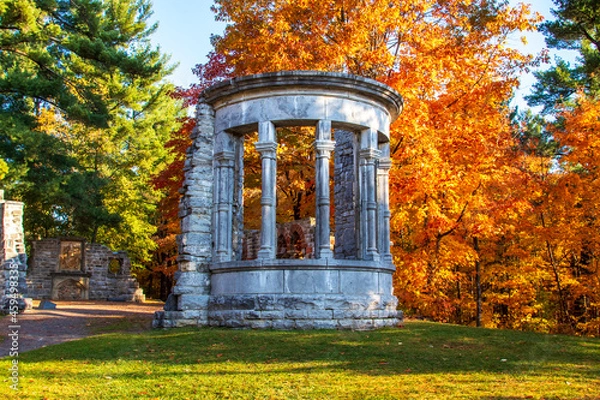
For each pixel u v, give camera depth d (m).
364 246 16.38
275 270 15.00
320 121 15.66
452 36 23.20
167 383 8.65
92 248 37.19
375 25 21.72
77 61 37.84
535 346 11.62
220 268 15.73
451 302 26.09
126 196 41.69
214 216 16.39
